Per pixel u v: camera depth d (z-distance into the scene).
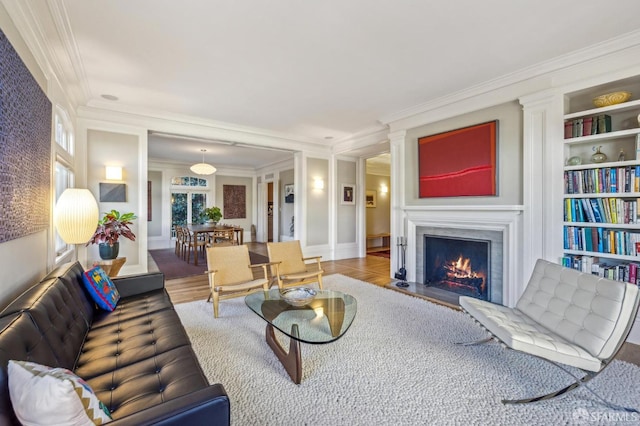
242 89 3.72
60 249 3.43
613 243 2.73
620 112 2.90
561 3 2.17
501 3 2.17
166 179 8.98
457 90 3.76
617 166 2.78
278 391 1.92
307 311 2.43
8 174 1.61
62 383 0.88
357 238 7.34
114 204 4.41
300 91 3.79
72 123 3.83
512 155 3.44
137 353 1.64
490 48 2.79
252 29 2.48
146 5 2.17
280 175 9.34
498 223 3.53
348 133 5.96
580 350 1.82
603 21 2.39
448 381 2.03
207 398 1.06
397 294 3.99
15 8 1.84
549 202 3.10
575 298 2.09
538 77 3.17
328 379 2.05
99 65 3.08
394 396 1.87
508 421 1.65
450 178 4.03
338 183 6.97
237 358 2.34
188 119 4.88
